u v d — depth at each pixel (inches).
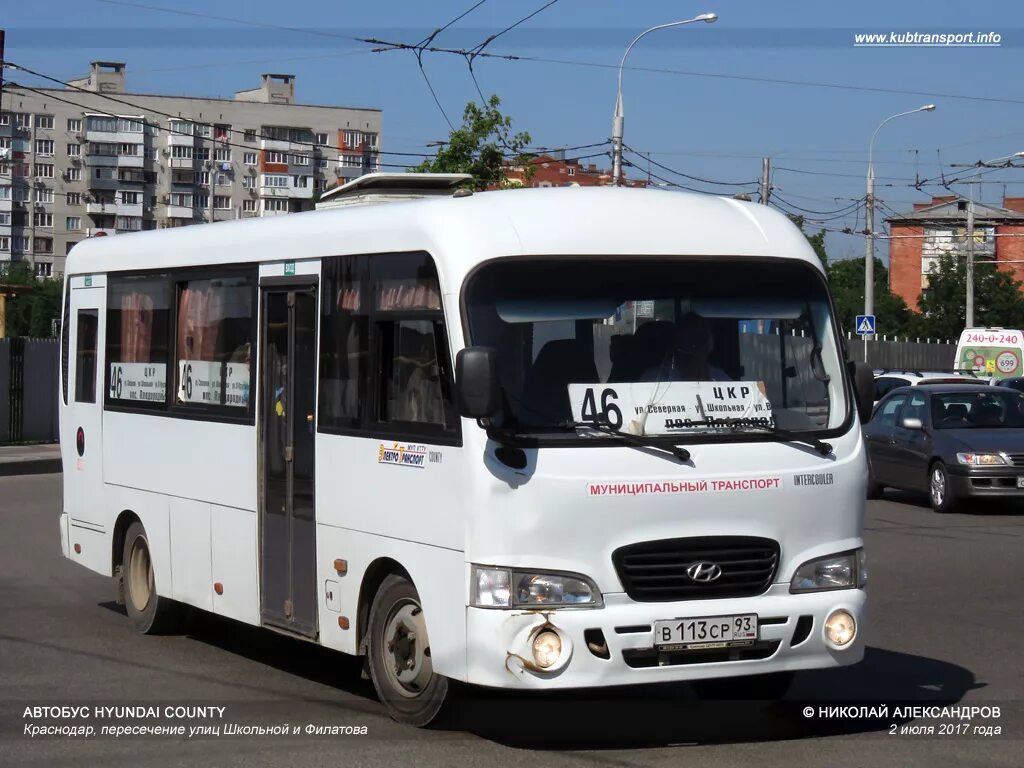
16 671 351.6
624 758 263.6
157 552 393.4
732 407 275.3
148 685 335.3
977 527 682.2
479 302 268.2
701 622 261.3
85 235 4045.3
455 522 266.1
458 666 265.1
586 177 2957.7
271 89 4220.0
